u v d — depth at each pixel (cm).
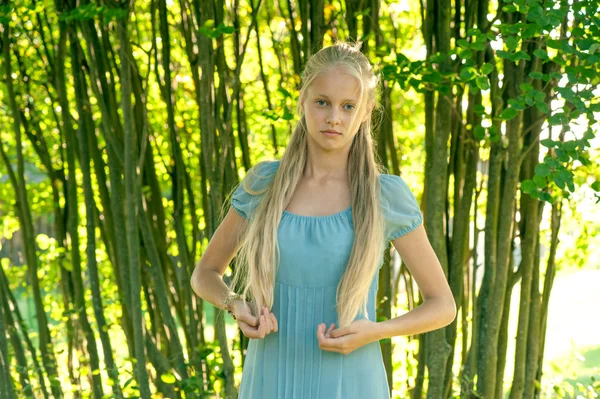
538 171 218
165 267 322
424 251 154
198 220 352
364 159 152
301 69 284
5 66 317
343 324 146
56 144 363
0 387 320
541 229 329
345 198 150
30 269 337
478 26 266
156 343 323
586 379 467
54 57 317
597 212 318
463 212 275
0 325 319
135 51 351
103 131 306
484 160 293
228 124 279
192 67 294
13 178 339
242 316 148
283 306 150
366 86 147
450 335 276
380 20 340
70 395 357
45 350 338
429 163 275
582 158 223
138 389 293
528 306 273
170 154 328
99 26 301
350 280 145
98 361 328
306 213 150
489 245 270
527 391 280
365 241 146
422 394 289
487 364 271
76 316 328
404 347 335
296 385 149
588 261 358
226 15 329
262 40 363
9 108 358
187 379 287
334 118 142
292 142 154
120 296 324
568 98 218
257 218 152
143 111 308
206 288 161
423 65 255
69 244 365
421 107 376
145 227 302
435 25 273
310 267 147
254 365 154
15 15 315
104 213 321
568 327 623
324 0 290
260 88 362
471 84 234
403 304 365
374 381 152
